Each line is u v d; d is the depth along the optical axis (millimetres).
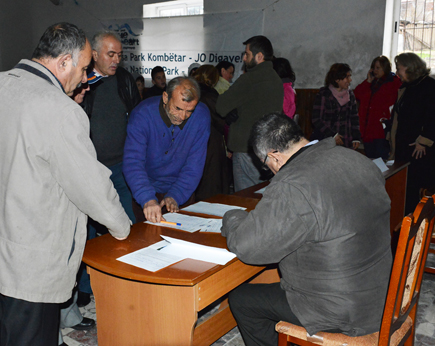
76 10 7195
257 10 5578
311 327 1452
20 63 1358
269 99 2816
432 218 1518
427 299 2568
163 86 5266
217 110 2959
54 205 1335
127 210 2645
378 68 4199
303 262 1423
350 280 1363
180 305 1518
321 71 5250
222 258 1531
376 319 1427
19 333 1369
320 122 3867
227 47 5941
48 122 1261
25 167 1272
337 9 5012
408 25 4793
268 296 1615
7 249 1311
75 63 1383
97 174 1343
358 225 1345
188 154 2260
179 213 2045
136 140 2139
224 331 1983
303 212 1320
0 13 7738
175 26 6328
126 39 6836
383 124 4266
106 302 1700
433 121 3254
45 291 1348
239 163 2965
